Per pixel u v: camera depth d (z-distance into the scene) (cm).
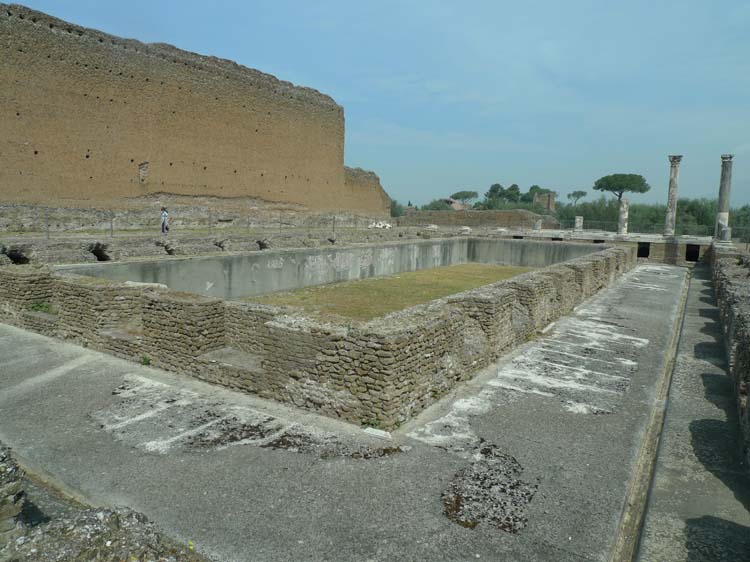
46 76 1906
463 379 630
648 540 315
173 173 2462
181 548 312
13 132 1809
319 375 511
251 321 624
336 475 400
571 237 2827
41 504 355
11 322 829
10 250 1099
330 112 3544
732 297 795
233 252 1312
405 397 500
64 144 1981
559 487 392
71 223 1762
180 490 377
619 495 384
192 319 609
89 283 743
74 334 740
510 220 3828
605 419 528
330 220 3102
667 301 1255
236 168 2819
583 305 1168
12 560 225
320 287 1515
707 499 361
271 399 546
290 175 3216
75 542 236
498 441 468
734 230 3016
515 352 766
